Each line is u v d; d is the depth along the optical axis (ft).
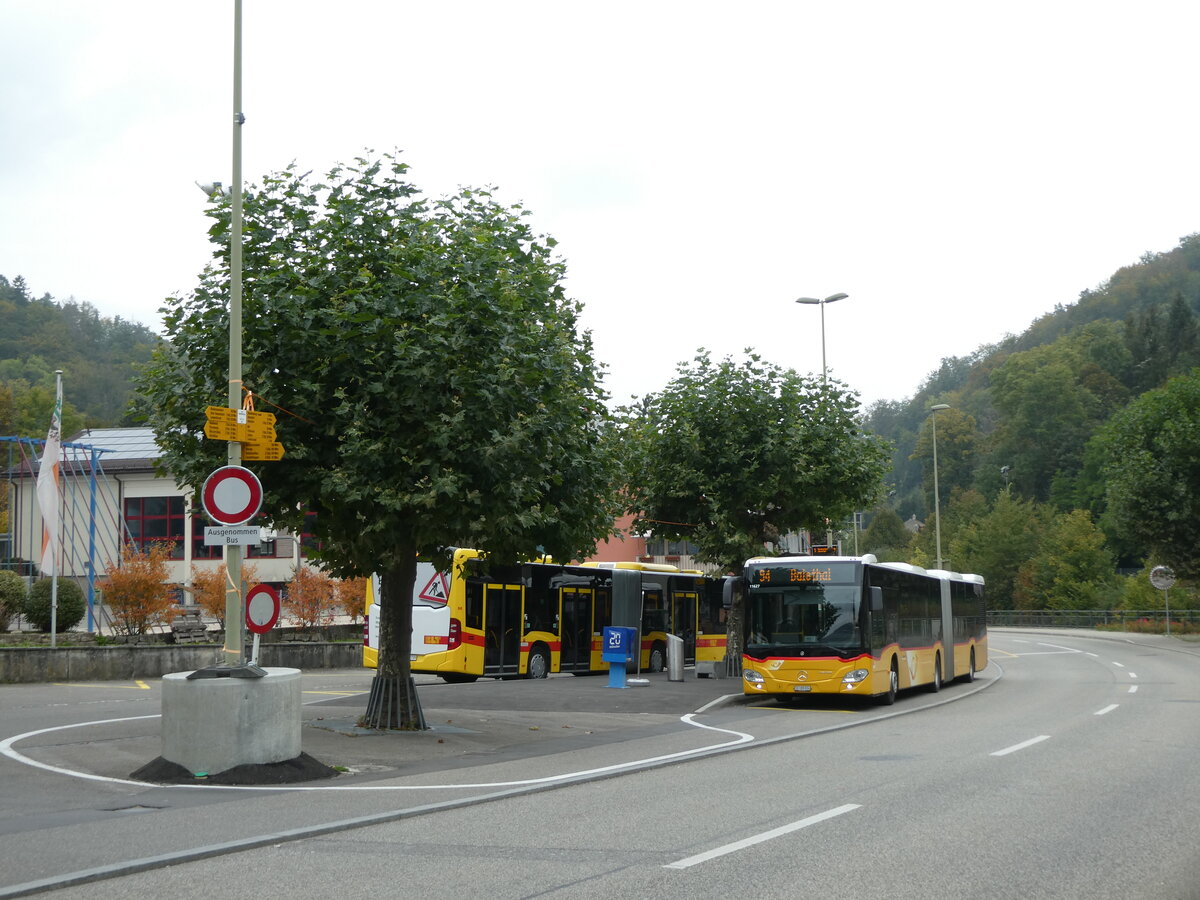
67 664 88.28
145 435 167.73
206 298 49.67
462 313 47.55
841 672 74.59
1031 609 257.96
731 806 33.32
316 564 56.95
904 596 85.25
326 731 53.36
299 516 51.13
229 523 41.68
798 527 100.73
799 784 38.04
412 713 55.06
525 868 24.79
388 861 25.58
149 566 110.22
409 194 52.08
